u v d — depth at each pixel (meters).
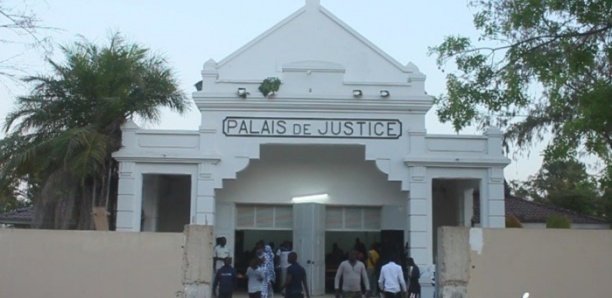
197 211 22.16
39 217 20.72
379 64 24.00
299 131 22.62
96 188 21.44
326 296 23.75
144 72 22.30
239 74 23.81
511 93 16.16
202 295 13.57
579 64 15.41
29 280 13.53
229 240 24.47
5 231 13.63
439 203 26.33
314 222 23.98
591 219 31.39
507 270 13.24
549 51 16.02
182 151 22.36
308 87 22.81
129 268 13.60
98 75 21.22
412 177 22.48
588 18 14.81
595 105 14.38
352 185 24.95
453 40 16.53
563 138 16.11
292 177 24.98
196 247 13.69
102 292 13.53
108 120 21.73
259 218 24.97
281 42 24.02
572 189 45.56
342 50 24.05
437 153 22.70
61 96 21.33
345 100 22.56
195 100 22.53
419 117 22.88
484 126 23.05
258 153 22.56
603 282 13.22
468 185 24.69
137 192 22.00
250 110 22.69
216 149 22.48
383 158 22.69
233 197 24.73
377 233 26.66
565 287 13.20
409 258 19.80
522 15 15.37
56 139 19.67
